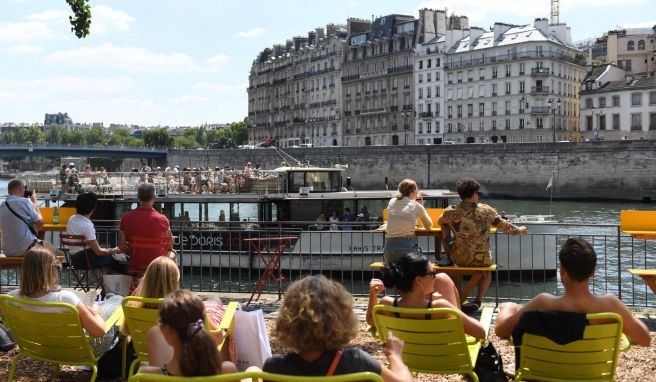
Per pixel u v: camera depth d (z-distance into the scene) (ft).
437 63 339.77
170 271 18.92
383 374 12.29
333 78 395.75
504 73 314.14
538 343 16.06
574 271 15.83
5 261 30.40
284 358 12.28
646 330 16.05
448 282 19.61
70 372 22.22
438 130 341.82
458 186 27.53
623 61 342.64
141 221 28.73
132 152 371.15
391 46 361.92
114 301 22.94
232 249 69.72
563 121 317.01
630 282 68.74
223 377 11.62
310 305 11.79
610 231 112.37
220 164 329.93
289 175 71.87
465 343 16.92
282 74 448.65
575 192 212.23
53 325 18.86
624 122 277.44
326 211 69.36
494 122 319.27
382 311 17.61
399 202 30.35
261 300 36.09
